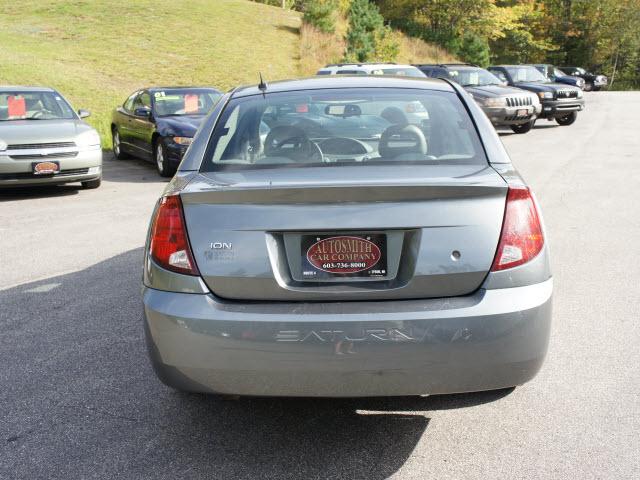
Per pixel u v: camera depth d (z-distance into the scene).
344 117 3.55
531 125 18.61
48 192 10.81
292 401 3.53
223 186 2.90
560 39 65.56
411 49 43.06
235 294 2.79
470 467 2.87
